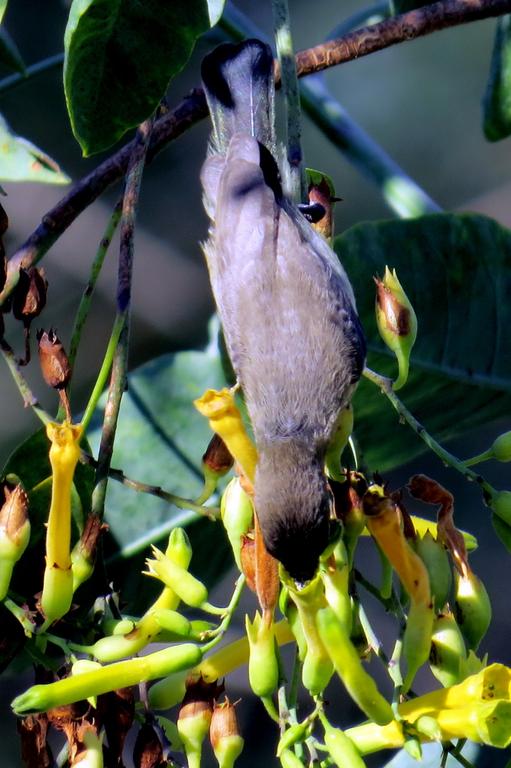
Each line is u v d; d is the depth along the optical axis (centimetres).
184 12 665
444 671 620
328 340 793
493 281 827
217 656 632
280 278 817
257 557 608
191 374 858
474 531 1454
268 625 607
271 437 762
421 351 819
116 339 643
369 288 823
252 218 837
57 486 607
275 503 687
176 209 1639
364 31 784
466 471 668
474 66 1755
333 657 576
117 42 667
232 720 620
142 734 613
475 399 827
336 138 934
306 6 1750
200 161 1656
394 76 1762
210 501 814
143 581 802
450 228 825
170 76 681
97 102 684
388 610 641
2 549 620
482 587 654
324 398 777
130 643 616
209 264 873
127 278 653
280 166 874
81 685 587
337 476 664
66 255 1576
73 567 620
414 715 593
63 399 645
